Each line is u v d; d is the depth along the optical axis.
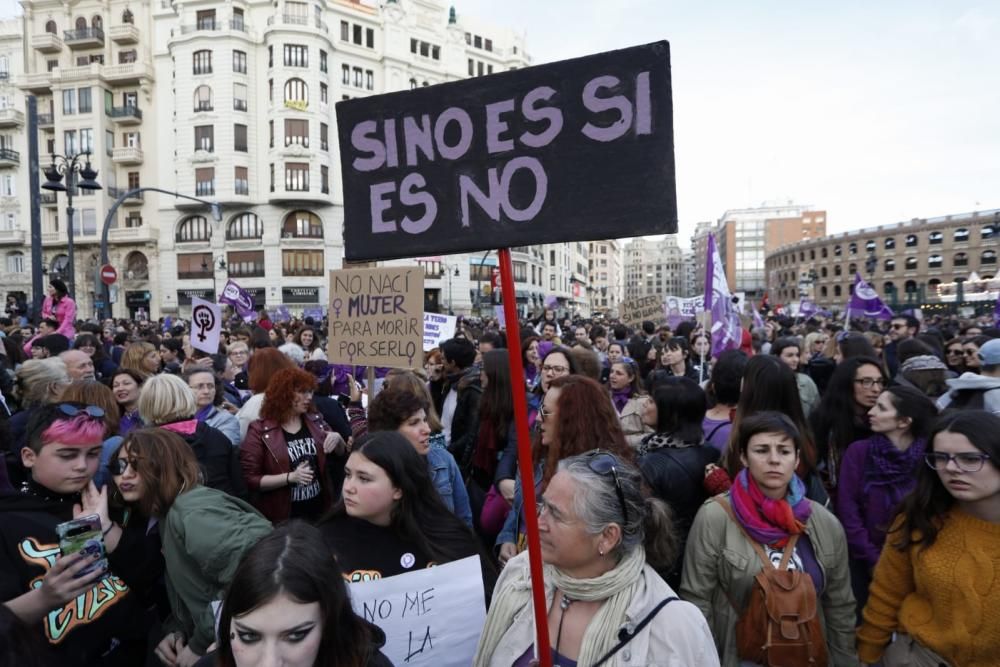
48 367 4.58
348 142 2.24
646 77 1.79
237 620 1.39
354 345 3.97
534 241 1.92
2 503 2.13
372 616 2.16
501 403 4.14
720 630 2.39
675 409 3.05
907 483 2.92
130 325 20.72
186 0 39.31
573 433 2.65
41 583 2.01
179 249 41.38
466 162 2.03
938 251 68.31
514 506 3.13
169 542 2.29
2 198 43.41
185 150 39.72
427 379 6.29
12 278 43.28
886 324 15.26
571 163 1.89
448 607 2.26
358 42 43.50
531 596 1.83
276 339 11.27
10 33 43.78
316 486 3.93
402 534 2.32
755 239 119.25
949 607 2.03
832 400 3.74
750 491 2.40
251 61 40.16
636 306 14.08
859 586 3.02
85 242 41.59
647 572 1.69
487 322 22.48
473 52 51.22
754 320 13.84
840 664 2.37
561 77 1.89
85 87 41.03
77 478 2.21
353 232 2.23
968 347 5.99
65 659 2.16
